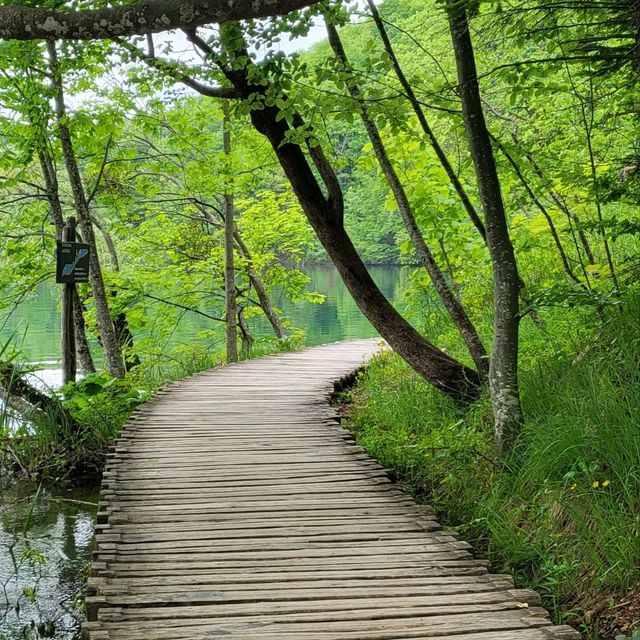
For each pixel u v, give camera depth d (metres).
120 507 5.87
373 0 7.31
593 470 5.17
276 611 4.00
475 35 6.40
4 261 13.77
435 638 3.67
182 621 3.87
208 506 5.91
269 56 6.39
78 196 11.79
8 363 9.34
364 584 4.38
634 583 4.43
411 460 7.25
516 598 4.16
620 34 5.86
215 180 13.98
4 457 9.39
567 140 8.49
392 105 7.11
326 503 6.00
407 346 8.45
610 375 6.12
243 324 19.23
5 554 6.65
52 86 10.40
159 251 17.61
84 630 3.78
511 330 6.31
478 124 6.32
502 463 6.07
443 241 10.94
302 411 9.76
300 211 18.45
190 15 3.18
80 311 13.05
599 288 7.78
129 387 11.26
